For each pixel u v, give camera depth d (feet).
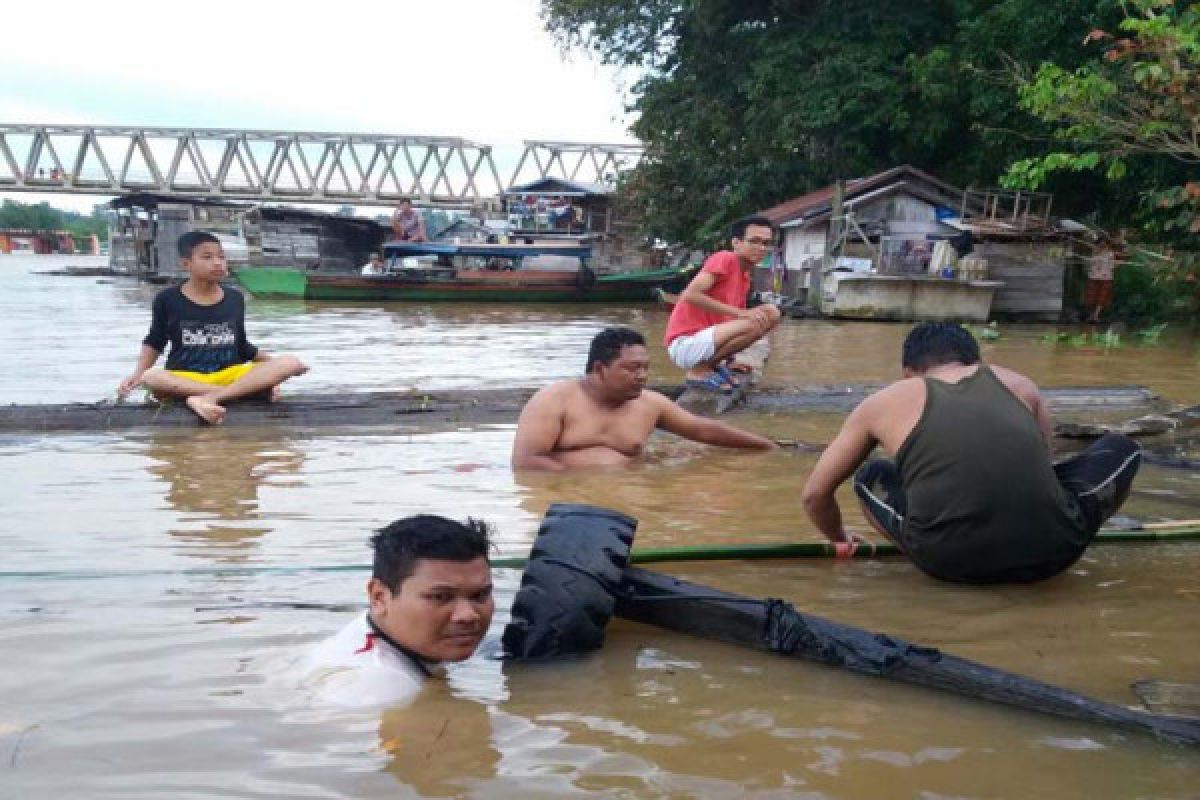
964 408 12.55
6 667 9.70
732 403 26.13
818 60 70.85
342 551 13.66
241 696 9.11
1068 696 9.02
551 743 8.38
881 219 63.77
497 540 14.23
